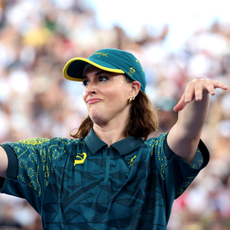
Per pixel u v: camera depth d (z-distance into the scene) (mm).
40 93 28250
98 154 6684
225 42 31766
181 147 6086
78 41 32219
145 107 7359
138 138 7098
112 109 6887
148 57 30828
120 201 6152
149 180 6410
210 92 5164
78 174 6434
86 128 7629
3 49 31031
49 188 6367
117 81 6941
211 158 25328
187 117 5824
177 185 6516
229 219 21938
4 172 6312
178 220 21750
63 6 33656
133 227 6016
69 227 6031
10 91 28531
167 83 28812
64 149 6801
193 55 31094
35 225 21656
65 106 28031
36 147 6742
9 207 21906
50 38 31797
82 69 7371
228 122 27031
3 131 26391
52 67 30312
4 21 32781
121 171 6453
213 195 23016
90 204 6133
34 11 32969
